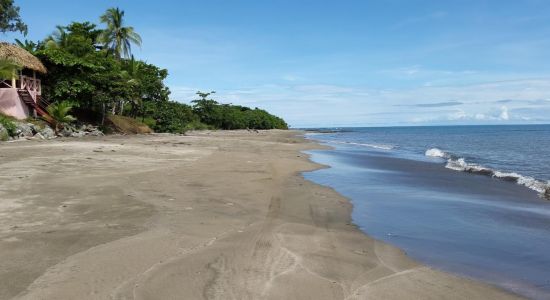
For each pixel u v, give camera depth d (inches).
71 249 211.0
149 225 261.9
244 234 255.3
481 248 255.6
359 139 2340.1
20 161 543.8
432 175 623.2
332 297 169.2
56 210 292.4
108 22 1845.5
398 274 202.8
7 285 166.9
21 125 1008.2
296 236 259.4
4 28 1445.6
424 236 280.4
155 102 1964.8
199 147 975.6
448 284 193.3
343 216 330.0
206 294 165.8
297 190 439.2
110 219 274.2
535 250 253.3
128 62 1846.7
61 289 164.4
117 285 170.2
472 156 1028.5
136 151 763.4
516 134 3031.5
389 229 297.3
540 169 733.9
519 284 198.1
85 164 543.5
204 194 380.2
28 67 1143.6
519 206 390.9
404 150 1288.1
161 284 173.0
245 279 183.0
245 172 549.6
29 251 206.2
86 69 1355.8
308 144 1487.5
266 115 4330.7
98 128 1380.4
